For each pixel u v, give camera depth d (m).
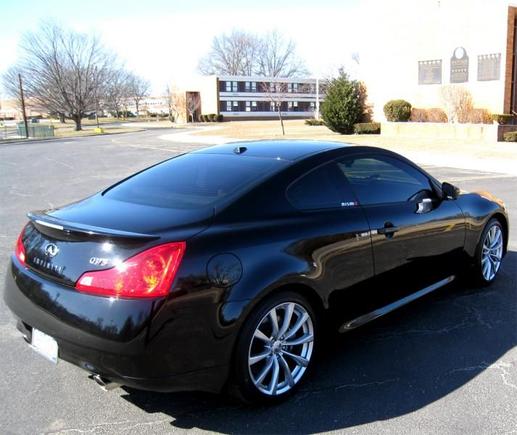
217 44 107.06
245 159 3.80
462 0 27.38
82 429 2.99
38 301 2.99
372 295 3.84
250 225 3.16
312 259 3.31
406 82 30.59
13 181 14.73
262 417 3.10
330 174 3.73
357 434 2.92
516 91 27.00
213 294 2.86
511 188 11.82
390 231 3.88
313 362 3.48
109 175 15.98
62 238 3.02
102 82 67.25
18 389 3.43
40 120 107.50
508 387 3.38
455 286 5.25
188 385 2.87
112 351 2.71
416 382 3.46
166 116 109.00
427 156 19.86
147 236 2.81
